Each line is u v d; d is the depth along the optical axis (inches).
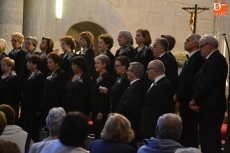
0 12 729.0
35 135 565.0
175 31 907.4
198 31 932.0
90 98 526.0
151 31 881.5
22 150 363.9
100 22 837.8
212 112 435.2
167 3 896.9
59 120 335.0
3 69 574.2
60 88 547.5
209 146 435.8
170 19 901.2
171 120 328.8
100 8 836.0
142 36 518.0
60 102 549.0
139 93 471.8
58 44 796.0
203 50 439.8
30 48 610.2
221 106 436.8
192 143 468.4
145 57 508.4
